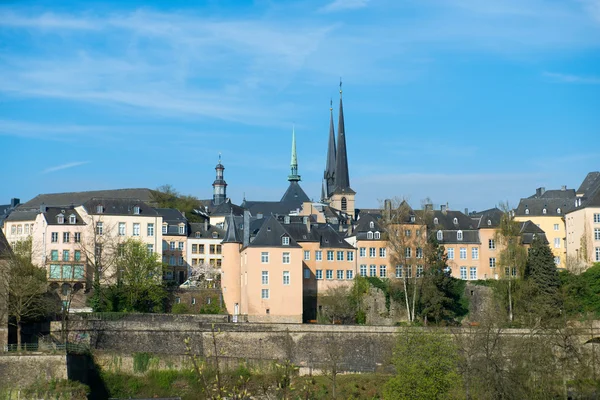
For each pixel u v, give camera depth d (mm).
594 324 127375
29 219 161750
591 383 102375
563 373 102062
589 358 110375
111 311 129250
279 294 134375
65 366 99938
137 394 111000
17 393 96688
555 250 165375
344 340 120188
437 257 140250
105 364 111562
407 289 138250
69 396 96625
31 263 130750
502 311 134250
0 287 105438
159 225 155125
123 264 134875
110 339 114812
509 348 111438
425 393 95188
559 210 166500
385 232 146250
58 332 113188
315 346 119625
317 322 138000
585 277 136625
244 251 137000
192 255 168125
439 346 98000
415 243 141500
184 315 121562
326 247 146250
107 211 151125
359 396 104125
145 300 134500
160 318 119312
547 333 108750
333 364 109062
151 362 113000
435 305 134250
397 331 115375
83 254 144875
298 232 146375
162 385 111938
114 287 132875
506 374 97312
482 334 106625
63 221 147000
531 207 167750
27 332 114062
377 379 110250
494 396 95062
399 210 145250
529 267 138250
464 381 97188
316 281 144750
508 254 136250
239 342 118312
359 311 139125
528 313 126875
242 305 137750
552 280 136250
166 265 152750
